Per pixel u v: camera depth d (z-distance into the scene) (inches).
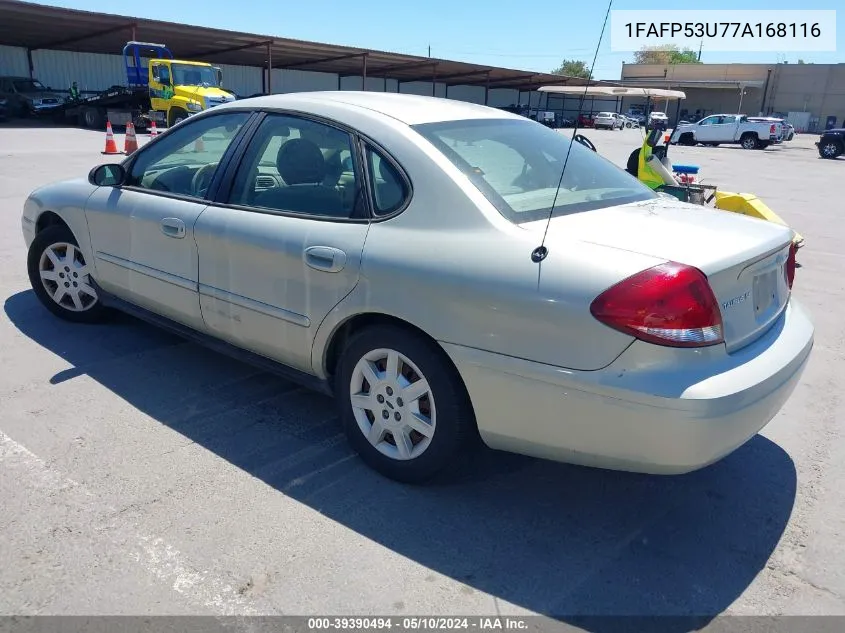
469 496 118.6
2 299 211.2
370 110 126.0
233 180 139.6
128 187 163.2
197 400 150.0
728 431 92.3
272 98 142.1
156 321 163.3
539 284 96.9
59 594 92.0
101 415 141.4
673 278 91.2
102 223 167.0
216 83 967.6
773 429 147.9
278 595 93.4
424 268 106.7
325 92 144.7
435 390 110.3
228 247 134.6
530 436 102.6
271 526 107.8
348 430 126.1
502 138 130.4
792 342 109.5
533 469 128.3
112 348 176.6
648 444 92.8
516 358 99.3
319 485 119.7
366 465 126.3
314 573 97.8
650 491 122.5
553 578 99.0
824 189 626.8
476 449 117.9
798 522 114.3
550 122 1865.2
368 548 103.7
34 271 192.2
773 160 1047.0
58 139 799.7
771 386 98.0
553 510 115.6
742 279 101.0
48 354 171.3
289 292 125.2
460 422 110.1
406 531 108.2
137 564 98.1
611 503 118.3
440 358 109.0
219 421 141.3
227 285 136.9
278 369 136.5
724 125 1428.4
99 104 1009.5
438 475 117.0
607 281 92.9
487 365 101.9
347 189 121.6
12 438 130.7
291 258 123.3
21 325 190.2
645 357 91.0
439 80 2022.6
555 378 96.3
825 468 131.9
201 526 107.1
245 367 168.6
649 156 332.2
